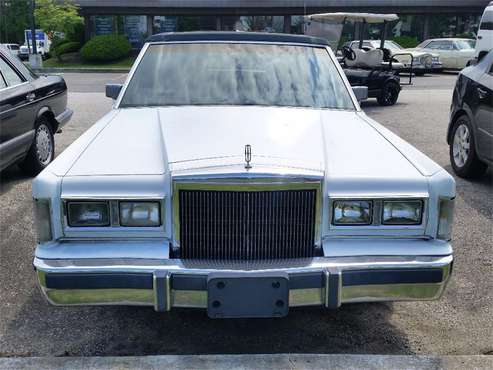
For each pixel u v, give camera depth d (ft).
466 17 98.02
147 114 12.34
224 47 14.39
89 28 103.50
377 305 11.76
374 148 10.46
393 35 99.55
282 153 9.57
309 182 8.91
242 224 8.94
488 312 11.44
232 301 8.66
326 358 9.45
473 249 14.38
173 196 8.87
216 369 9.15
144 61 14.08
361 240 9.23
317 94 13.43
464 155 20.71
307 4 96.63
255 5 96.94
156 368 9.18
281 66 13.98
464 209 17.39
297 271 8.72
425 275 8.93
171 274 8.66
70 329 10.73
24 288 12.26
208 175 8.72
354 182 9.16
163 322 11.05
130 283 8.66
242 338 10.55
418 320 11.18
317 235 9.13
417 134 29.91
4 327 10.72
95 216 8.94
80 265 8.66
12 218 16.43
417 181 9.21
